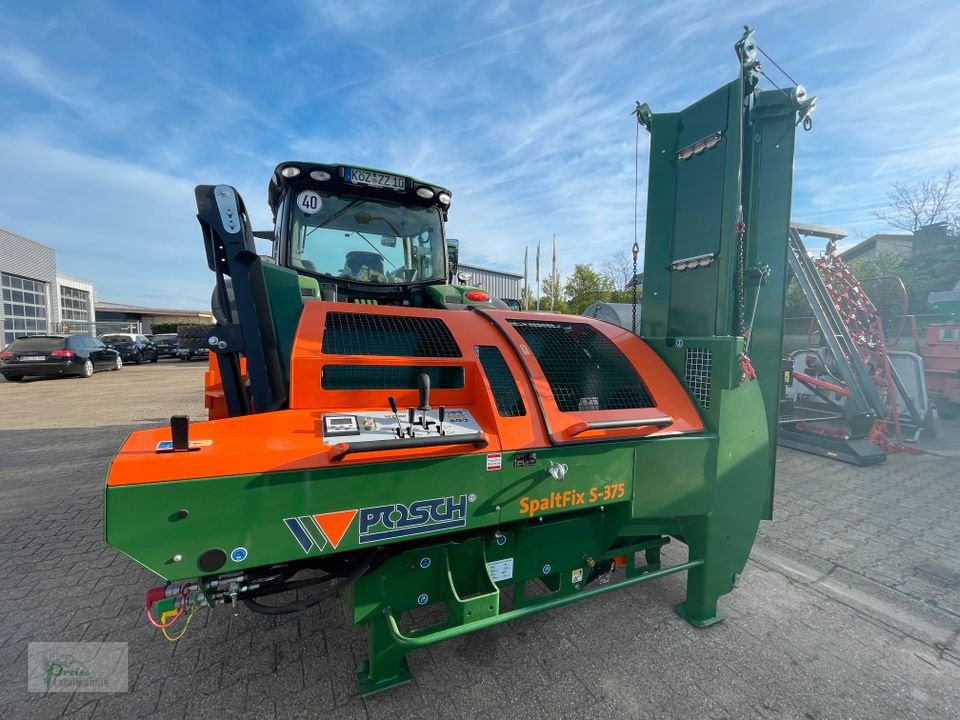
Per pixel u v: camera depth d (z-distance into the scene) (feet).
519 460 6.29
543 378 7.30
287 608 5.65
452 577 6.65
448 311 8.44
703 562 8.03
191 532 4.69
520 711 6.30
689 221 8.63
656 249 9.27
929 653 7.65
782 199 8.29
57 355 47.55
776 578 9.98
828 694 6.71
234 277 6.34
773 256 8.44
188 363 76.02
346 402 6.18
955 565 10.55
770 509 8.96
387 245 12.70
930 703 6.57
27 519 12.96
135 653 7.43
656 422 7.30
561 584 7.63
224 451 4.93
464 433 6.07
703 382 8.10
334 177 11.60
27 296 69.31
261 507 4.92
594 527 7.74
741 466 8.13
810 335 26.35
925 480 16.53
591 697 6.57
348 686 6.73
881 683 6.95
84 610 8.66
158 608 5.17
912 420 22.07
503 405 6.71
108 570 10.17
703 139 8.26
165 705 6.38
